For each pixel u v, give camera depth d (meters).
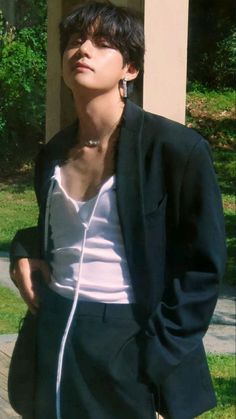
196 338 2.20
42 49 11.74
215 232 2.21
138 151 2.24
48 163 2.43
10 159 11.41
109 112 2.30
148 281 2.23
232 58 19.75
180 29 3.33
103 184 2.26
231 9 19.14
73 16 2.33
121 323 2.25
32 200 10.54
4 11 11.24
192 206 2.22
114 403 2.25
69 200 2.31
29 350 2.46
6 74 11.73
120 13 2.33
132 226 2.23
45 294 2.37
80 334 2.26
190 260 2.22
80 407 2.27
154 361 2.18
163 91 3.33
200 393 2.28
